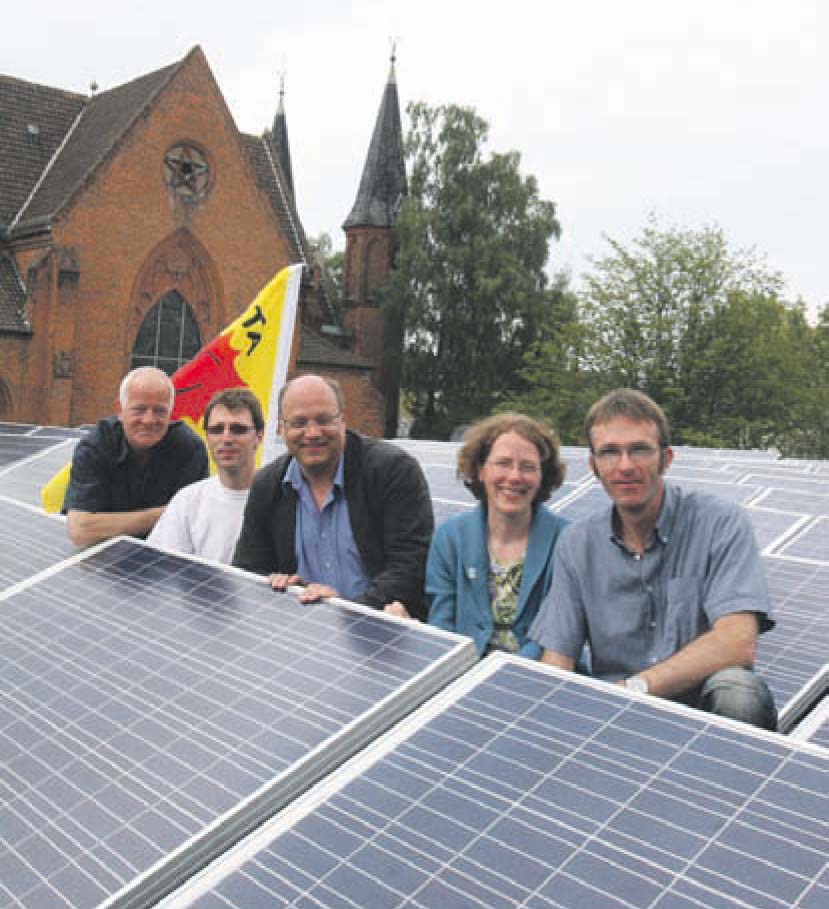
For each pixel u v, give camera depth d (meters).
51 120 49.62
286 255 49.53
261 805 2.63
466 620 5.13
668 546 4.18
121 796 2.76
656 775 2.48
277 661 3.35
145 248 45.56
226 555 6.48
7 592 4.51
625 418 4.08
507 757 2.63
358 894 2.24
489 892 2.18
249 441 6.50
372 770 2.67
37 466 10.73
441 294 55.16
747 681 3.80
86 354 44.41
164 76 46.12
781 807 2.29
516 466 4.89
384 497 5.57
